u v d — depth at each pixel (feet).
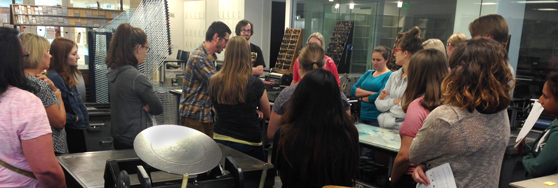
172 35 31.19
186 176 3.88
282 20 25.23
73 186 4.75
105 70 12.52
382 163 8.64
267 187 5.24
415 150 4.72
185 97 9.76
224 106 7.49
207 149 4.53
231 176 4.61
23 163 4.70
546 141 5.99
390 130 8.68
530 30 12.51
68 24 14.40
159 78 14.99
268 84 13.51
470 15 13.62
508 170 7.85
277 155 5.16
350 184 5.19
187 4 30.53
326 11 19.15
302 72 7.76
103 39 12.46
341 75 15.12
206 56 9.50
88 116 9.03
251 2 24.18
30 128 4.52
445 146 4.39
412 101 6.17
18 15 13.65
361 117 11.28
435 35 14.85
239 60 7.27
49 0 22.06
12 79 4.56
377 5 16.78
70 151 8.41
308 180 4.99
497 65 4.15
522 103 11.25
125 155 5.61
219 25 9.50
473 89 4.22
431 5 14.80
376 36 17.02
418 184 4.91
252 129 7.59
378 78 11.28
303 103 5.02
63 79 8.32
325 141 4.87
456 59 4.42
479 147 4.27
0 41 4.44
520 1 12.57
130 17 13.19
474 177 4.36
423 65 6.08
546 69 12.16
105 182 4.33
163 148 4.25
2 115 4.45
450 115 4.33
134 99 7.47
